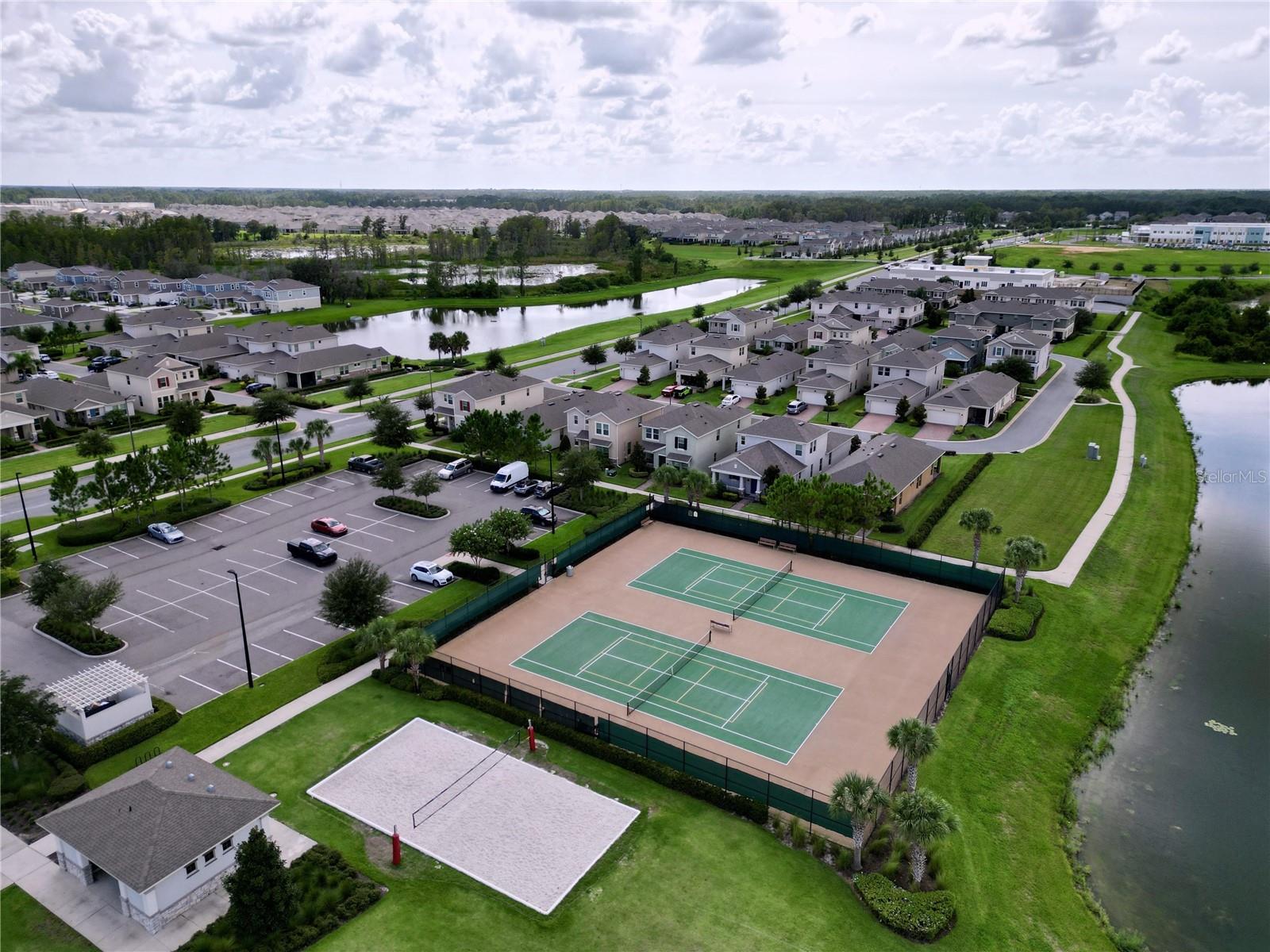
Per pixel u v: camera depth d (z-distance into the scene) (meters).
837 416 105.69
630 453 89.06
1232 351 135.12
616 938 31.84
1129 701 49.62
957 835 37.53
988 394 102.00
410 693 48.25
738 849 36.59
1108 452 90.62
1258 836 39.25
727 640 54.19
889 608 58.53
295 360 123.94
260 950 31.09
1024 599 58.06
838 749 43.19
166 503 77.19
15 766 41.53
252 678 49.22
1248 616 59.34
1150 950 33.06
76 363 139.00
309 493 80.75
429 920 32.69
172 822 34.09
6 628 55.22
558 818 38.38
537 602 59.44
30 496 80.00
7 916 33.00
